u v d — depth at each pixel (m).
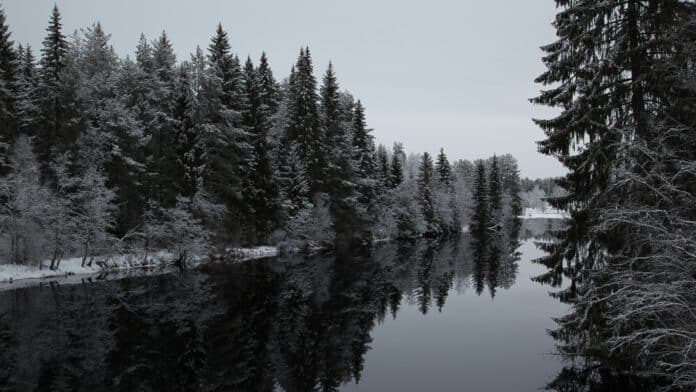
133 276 28.06
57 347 14.38
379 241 60.56
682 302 6.71
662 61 9.40
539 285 26.89
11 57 37.44
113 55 43.91
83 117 32.03
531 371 12.20
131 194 33.88
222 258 36.66
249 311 19.61
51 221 27.61
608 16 10.67
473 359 13.45
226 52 40.25
